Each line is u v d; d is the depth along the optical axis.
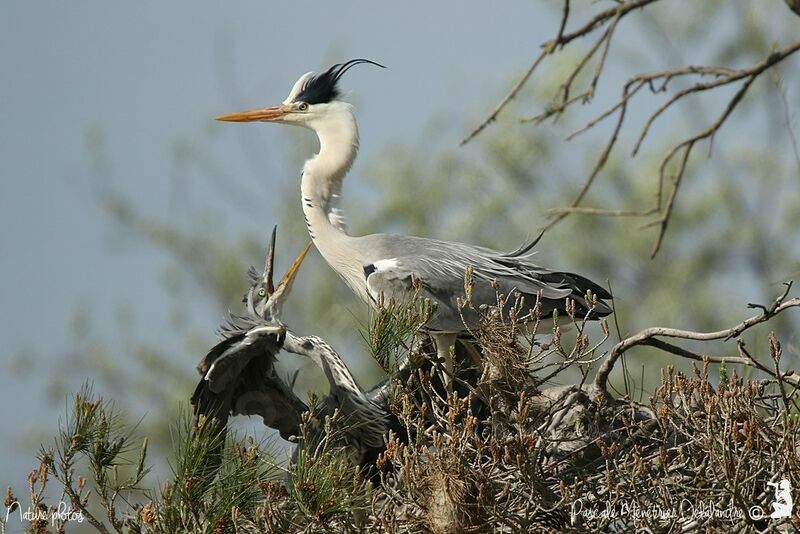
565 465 10.08
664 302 23.70
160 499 9.84
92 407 9.40
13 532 9.27
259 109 15.23
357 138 15.09
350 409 11.08
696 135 12.23
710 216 25.28
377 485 11.30
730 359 10.38
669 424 9.77
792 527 9.18
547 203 25.48
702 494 9.16
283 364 22.19
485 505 8.95
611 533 9.31
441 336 13.44
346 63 15.41
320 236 14.70
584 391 11.26
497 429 9.84
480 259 13.84
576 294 13.72
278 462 9.89
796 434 9.45
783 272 24.56
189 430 9.42
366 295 14.30
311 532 9.23
